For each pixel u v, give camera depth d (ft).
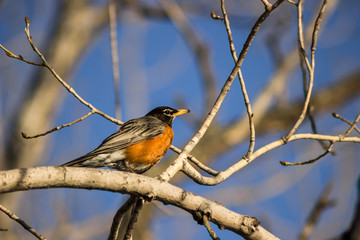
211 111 23.18
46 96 56.39
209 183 21.63
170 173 21.01
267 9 20.56
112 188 18.72
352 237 16.57
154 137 31.17
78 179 17.98
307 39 43.98
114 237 21.09
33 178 17.15
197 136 22.58
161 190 19.49
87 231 43.42
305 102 23.09
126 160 30.09
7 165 52.13
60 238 42.73
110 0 29.35
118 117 27.37
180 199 19.61
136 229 45.88
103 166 29.73
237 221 19.84
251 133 22.31
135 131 30.66
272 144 22.90
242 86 22.35
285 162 23.80
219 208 19.86
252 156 22.49
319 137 23.45
